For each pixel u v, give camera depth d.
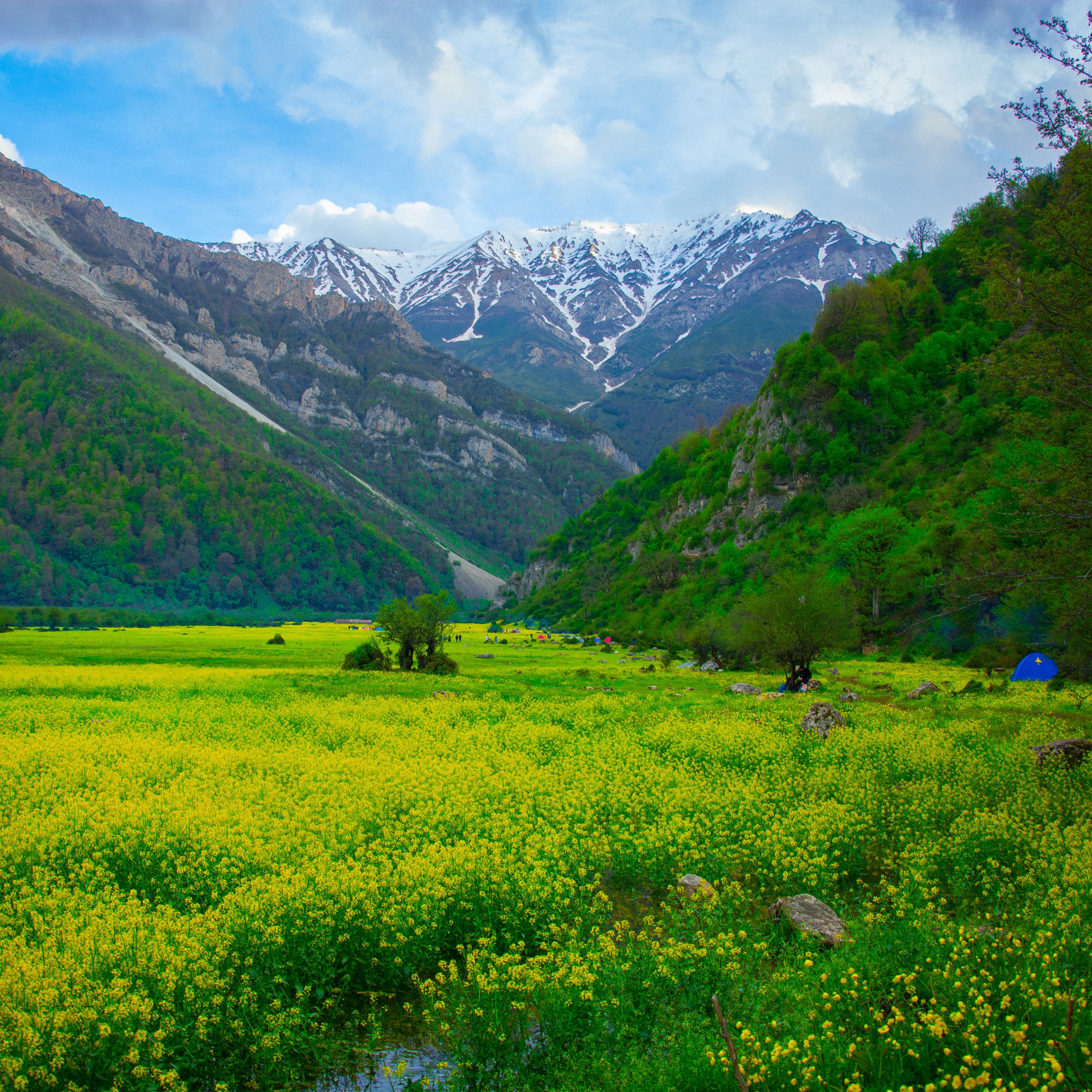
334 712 25.59
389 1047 7.36
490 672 48.41
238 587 197.62
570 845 11.26
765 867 10.95
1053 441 15.72
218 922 8.11
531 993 7.20
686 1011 6.80
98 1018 6.40
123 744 17.77
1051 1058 5.16
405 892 8.95
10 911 8.62
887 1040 5.81
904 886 9.20
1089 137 14.45
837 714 23.45
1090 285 14.45
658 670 54.66
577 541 187.12
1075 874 8.91
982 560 17.02
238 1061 6.88
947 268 120.19
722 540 113.94
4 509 185.00
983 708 28.92
